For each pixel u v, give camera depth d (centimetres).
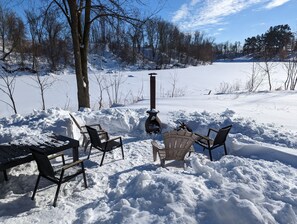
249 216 237
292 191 299
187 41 6216
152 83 667
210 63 6625
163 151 491
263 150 491
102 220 274
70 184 405
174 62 5459
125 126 705
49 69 2702
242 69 4231
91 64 3491
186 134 443
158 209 275
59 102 1402
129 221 259
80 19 904
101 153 552
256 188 301
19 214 324
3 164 344
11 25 1922
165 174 359
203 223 249
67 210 330
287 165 421
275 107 959
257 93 1381
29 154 373
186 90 1850
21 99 1495
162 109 850
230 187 297
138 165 488
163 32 4562
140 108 835
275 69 3005
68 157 533
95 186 400
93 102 1330
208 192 293
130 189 336
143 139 646
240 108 936
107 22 922
